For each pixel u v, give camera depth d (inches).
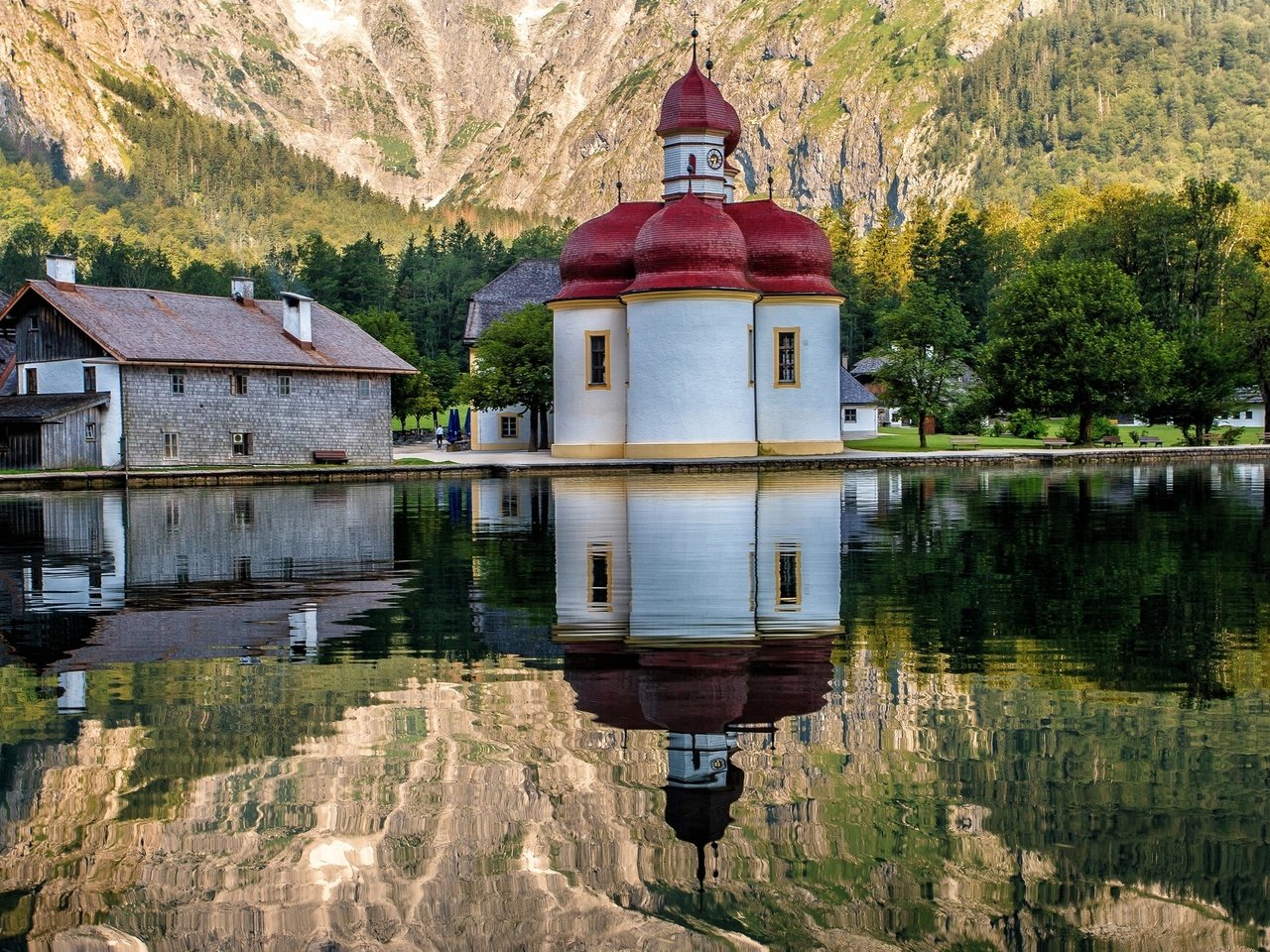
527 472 2103.8
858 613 586.2
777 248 2438.5
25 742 367.9
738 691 422.9
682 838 286.8
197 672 460.4
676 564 770.2
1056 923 243.0
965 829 291.1
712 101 2437.3
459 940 238.4
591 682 436.8
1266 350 3120.1
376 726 380.8
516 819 298.7
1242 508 1249.4
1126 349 2795.3
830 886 261.3
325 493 1647.4
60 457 2169.0
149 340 2245.3
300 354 2427.4
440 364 4084.6
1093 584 688.4
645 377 2319.1
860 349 6063.0
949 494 1476.4
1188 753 349.4
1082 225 4702.3
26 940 240.5
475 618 577.3
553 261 3400.6
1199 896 255.6
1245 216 6230.3
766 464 2183.8
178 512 1312.7
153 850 282.5
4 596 665.0
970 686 430.0
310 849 282.0
